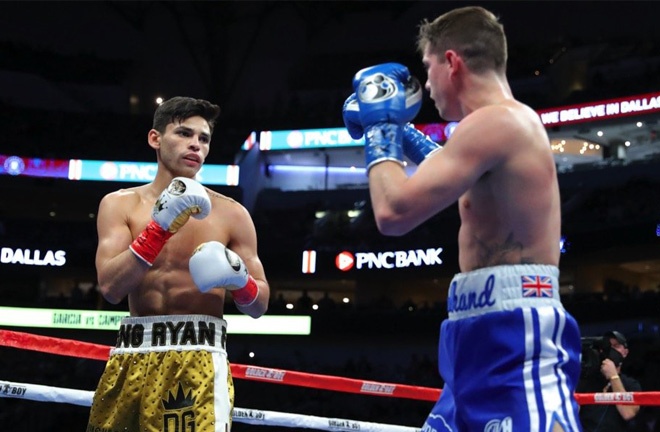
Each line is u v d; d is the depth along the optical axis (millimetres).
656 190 17141
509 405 1886
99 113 20578
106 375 2832
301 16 22188
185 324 2811
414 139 2385
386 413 15391
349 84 22156
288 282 20234
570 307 15953
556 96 20406
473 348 1968
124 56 22094
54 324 16844
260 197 21266
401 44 21875
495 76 2105
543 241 1978
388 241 18766
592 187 18484
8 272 18062
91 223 19406
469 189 2062
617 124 18672
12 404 13914
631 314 15344
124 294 2766
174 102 3033
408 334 17328
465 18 2121
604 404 4668
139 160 20031
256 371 3863
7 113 19750
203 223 2977
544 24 20688
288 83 22516
